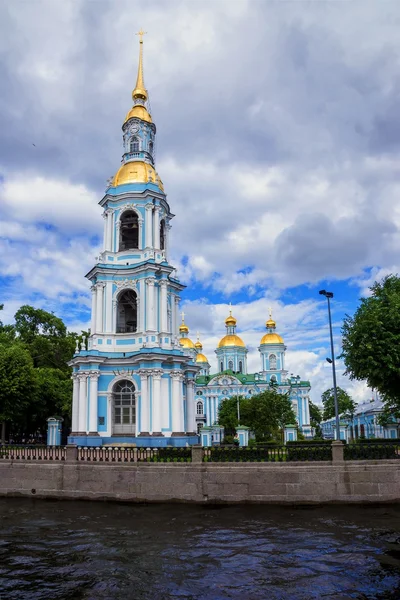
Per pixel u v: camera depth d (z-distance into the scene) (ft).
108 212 140.26
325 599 39.86
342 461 77.56
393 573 45.47
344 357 103.09
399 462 77.15
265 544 55.16
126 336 129.70
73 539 57.72
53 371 164.35
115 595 41.06
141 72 159.02
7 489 86.63
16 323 188.14
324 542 55.57
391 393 99.09
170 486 79.71
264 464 78.59
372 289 107.34
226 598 40.37
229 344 349.20
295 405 318.65
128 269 133.49
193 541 56.65
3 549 53.78
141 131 150.41
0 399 130.21
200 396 324.80
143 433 118.42
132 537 58.49
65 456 86.07
